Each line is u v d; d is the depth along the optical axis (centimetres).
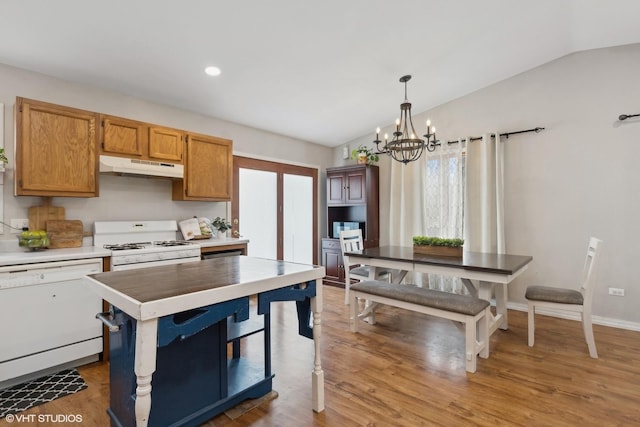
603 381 217
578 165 344
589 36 309
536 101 368
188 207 378
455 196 421
